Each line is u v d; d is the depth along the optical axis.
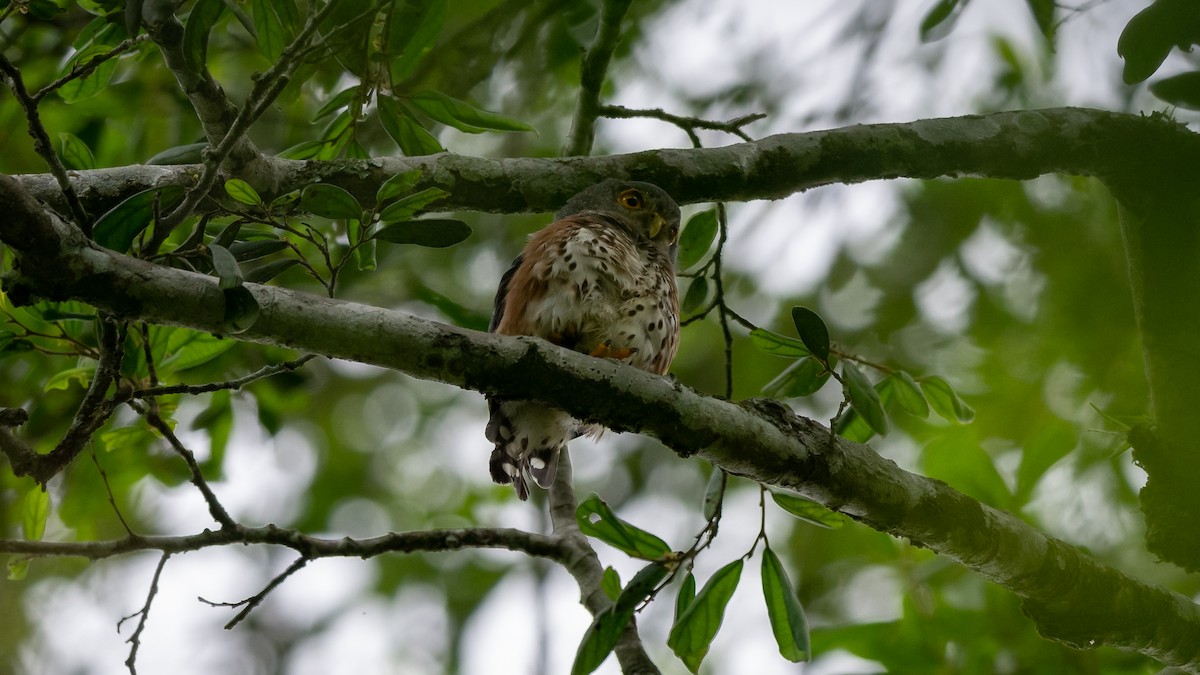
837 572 14.47
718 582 8.11
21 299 6.48
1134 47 7.75
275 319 7.00
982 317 14.36
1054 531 12.74
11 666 15.72
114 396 7.21
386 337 7.13
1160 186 9.46
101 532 15.97
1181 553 8.39
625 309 9.95
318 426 17.56
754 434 7.81
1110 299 13.05
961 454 11.61
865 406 8.00
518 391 7.39
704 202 9.73
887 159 9.67
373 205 8.84
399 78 8.91
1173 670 9.38
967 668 11.11
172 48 7.04
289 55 6.72
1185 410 8.69
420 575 16.67
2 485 12.28
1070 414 13.52
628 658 9.00
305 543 8.46
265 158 8.52
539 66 13.23
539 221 16.23
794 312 7.84
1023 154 9.68
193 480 8.23
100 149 12.55
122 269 6.53
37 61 12.01
